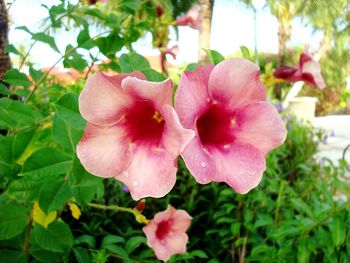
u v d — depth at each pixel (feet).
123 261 1.23
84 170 0.63
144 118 0.56
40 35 1.04
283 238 1.23
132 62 0.71
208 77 0.56
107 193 1.62
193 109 0.54
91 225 1.46
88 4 1.18
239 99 0.58
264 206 1.57
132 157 0.54
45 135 0.76
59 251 0.72
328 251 1.08
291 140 2.50
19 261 0.76
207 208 1.81
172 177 0.52
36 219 0.76
